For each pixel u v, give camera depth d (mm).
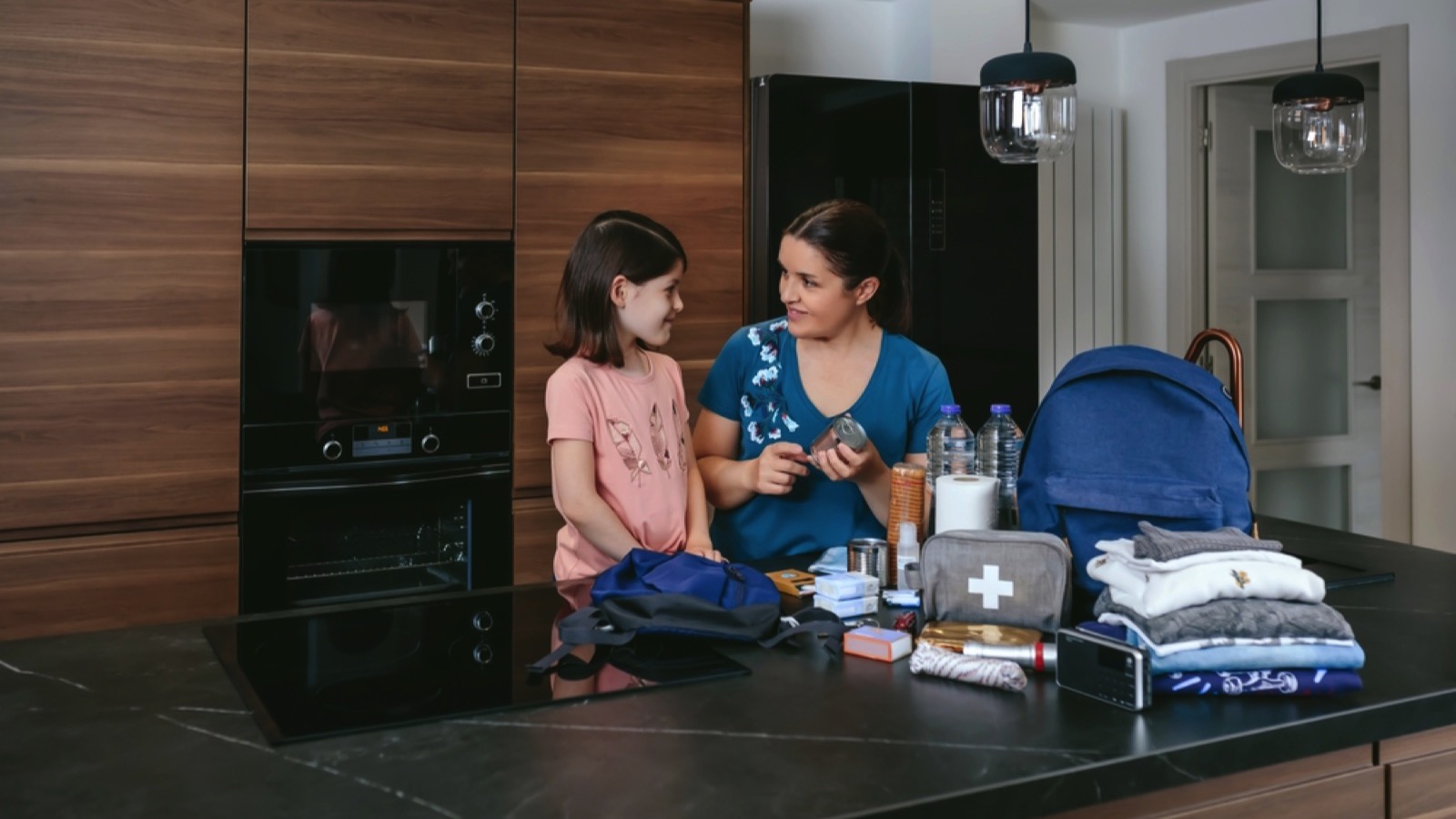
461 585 3088
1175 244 4676
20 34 2539
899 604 1660
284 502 2846
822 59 4105
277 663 1394
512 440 3100
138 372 2693
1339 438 4891
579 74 3107
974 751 1117
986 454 1961
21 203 2564
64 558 2662
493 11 2992
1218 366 4699
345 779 1055
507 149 3035
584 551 1909
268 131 2777
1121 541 1436
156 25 2652
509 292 3068
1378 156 4828
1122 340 4918
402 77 2902
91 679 1333
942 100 3611
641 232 1827
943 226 3648
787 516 2057
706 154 3295
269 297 2801
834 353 2072
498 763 1088
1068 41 4703
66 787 1037
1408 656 1414
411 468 2980
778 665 1382
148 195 2674
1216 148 4629
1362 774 1292
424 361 2980
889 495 1926
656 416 1931
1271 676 1264
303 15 2789
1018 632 1421
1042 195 4656
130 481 2703
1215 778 1206
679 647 1453
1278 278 4770
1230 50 4445
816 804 1000
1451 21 3820
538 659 1413
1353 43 4078
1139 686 1215
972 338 3744
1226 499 1547
